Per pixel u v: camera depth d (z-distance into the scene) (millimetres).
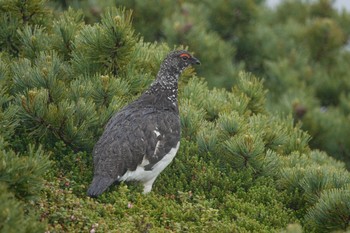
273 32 24812
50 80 13312
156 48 16297
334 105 25016
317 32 25609
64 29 15078
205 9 23547
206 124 14734
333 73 25547
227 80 21219
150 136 12469
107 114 13492
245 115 15641
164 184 13453
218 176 13570
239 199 13156
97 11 20078
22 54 15172
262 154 13828
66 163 12977
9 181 10023
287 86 23125
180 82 15898
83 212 11156
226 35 24031
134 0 21297
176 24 20484
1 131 12172
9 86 13625
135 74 14812
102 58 14375
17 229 9281
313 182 13414
